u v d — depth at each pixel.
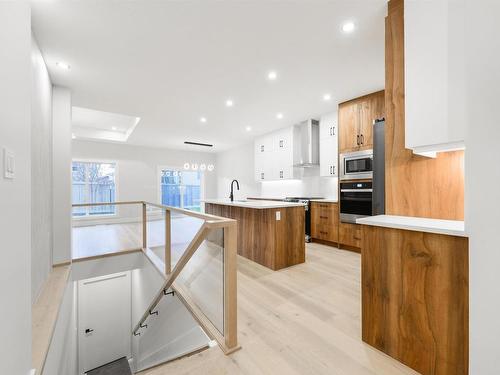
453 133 1.38
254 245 3.64
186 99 3.82
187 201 8.62
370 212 3.68
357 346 1.65
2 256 0.93
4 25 0.99
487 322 1.11
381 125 2.46
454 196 1.67
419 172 1.80
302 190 5.71
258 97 3.76
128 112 4.45
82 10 1.89
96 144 6.79
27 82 1.23
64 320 2.74
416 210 1.82
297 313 2.10
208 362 1.52
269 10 1.93
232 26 2.12
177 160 8.24
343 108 4.00
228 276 1.66
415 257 1.40
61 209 3.20
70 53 2.49
